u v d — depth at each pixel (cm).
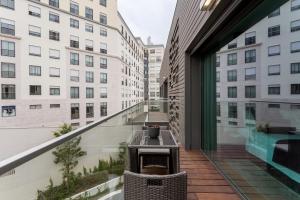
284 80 193
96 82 2466
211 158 414
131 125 430
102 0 2527
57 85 2083
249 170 276
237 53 297
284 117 198
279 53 199
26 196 162
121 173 284
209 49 420
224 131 355
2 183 136
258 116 248
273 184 224
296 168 187
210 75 424
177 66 683
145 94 5403
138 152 289
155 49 5509
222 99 360
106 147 320
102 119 321
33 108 1894
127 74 3216
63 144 203
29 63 1875
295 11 176
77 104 2269
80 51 2305
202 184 313
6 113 1725
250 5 207
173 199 170
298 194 185
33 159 152
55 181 207
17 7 1806
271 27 211
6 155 1476
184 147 491
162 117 817
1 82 1708
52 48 2045
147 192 170
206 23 290
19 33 1816
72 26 2231
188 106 486
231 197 276
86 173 266
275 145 219
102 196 265
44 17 1984
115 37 2684
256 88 249
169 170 290
